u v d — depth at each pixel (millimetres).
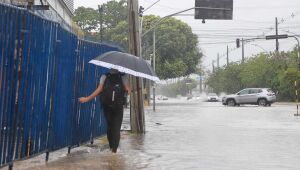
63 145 10320
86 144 12398
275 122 22719
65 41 10102
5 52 7637
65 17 32750
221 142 13688
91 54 11945
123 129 17297
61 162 9469
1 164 7801
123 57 10477
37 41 8703
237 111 35656
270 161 10195
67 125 10500
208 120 24156
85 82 11586
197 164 9680
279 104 54938
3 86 7652
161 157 10523
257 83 71938
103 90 10641
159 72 67812
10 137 8000
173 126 19781
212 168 9250
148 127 19172
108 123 10812
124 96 10703
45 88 9211
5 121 7801
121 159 10055
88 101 11492
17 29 7973
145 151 11461
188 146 12617
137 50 16000
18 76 8086
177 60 68438
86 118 11844
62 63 9984
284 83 61094
